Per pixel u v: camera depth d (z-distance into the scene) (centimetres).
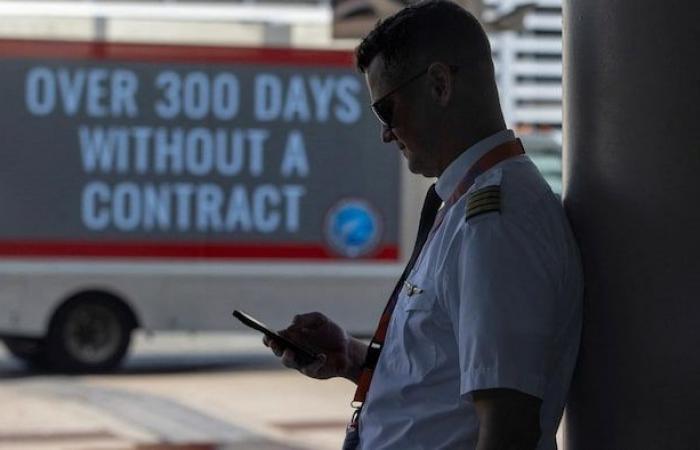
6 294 2031
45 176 2038
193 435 1505
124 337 2066
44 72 2038
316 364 462
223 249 2075
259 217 2080
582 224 392
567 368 386
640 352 376
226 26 2070
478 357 350
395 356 379
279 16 2080
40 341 2116
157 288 2061
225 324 2075
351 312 2105
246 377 2077
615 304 381
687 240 370
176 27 2056
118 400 1795
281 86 2081
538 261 358
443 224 377
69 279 2042
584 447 394
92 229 2047
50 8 2039
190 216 2066
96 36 2044
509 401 347
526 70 3338
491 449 346
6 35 2031
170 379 2053
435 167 390
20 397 1817
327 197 2094
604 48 385
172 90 2059
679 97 371
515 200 364
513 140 386
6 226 2028
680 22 370
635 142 377
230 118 2072
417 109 385
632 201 377
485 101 384
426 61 381
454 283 365
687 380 370
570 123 404
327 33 2086
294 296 2092
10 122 2031
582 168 394
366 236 2105
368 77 397
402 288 387
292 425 1585
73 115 2039
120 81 2050
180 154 2062
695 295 369
